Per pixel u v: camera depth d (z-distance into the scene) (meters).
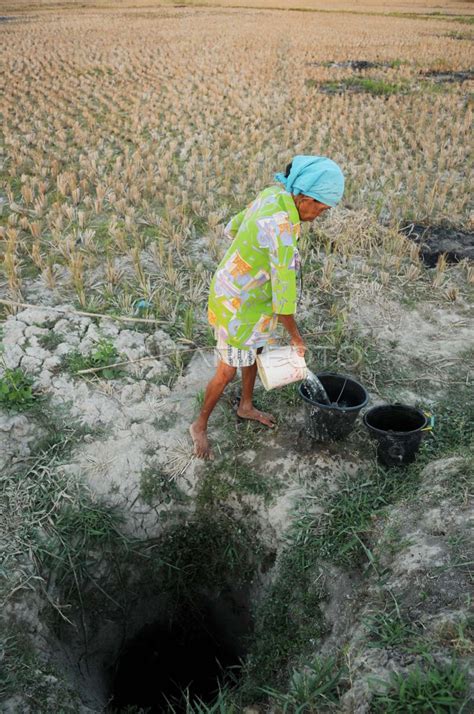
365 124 11.78
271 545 3.95
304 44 21.33
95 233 7.25
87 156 9.92
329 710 2.76
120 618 4.07
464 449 4.05
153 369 4.97
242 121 11.72
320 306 5.98
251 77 15.95
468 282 6.45
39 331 5.29
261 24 27.11
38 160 9.30
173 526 4.16
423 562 3.15
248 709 3.21
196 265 6.63
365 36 23.48
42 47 20.19
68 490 4.08
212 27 25.88
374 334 5.59
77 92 13.93
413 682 2.50
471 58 19.14
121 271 6.30
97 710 3.52
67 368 4.92
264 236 3.26
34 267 6.49
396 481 3.97
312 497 3.97
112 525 4.02
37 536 3.81
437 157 10.20
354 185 8.44
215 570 4.15
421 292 6.28
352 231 7.12
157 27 25.67
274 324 3.73
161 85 15.05
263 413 4.48
